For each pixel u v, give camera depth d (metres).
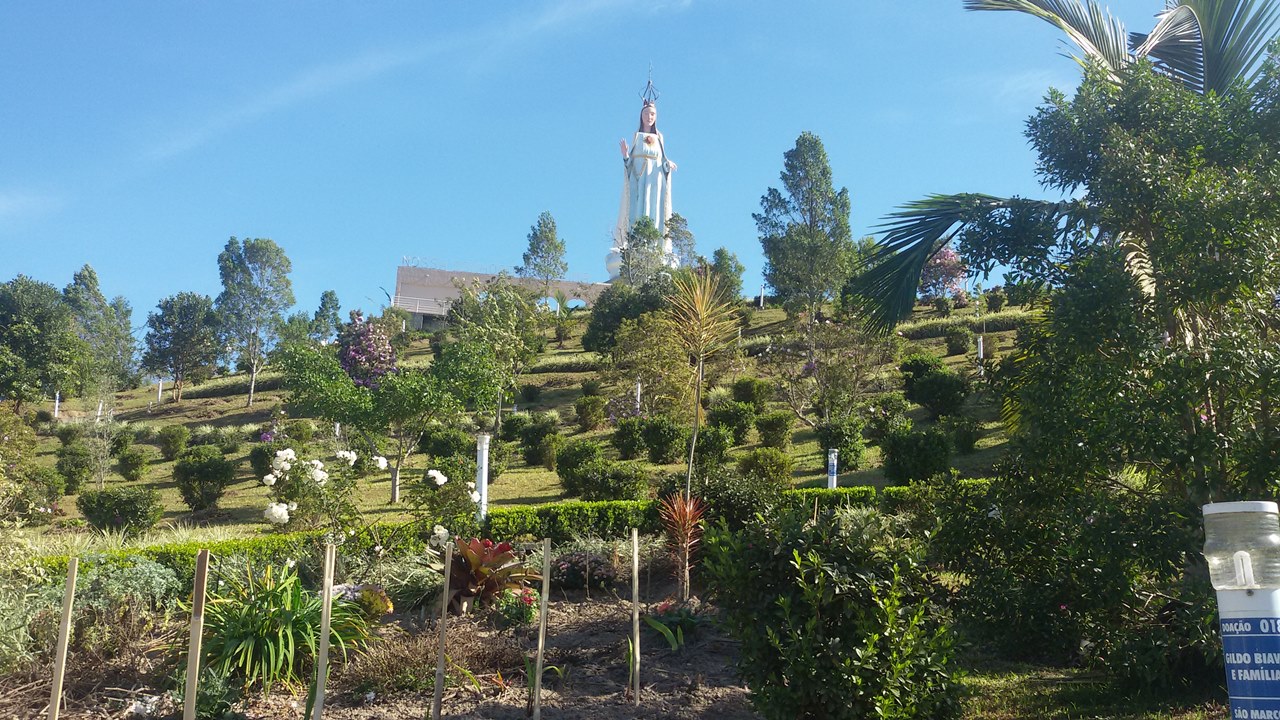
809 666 4.88
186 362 58.25
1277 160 6.54
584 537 13.27
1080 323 6.25
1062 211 7.24
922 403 24.91
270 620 6.65
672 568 10.79
